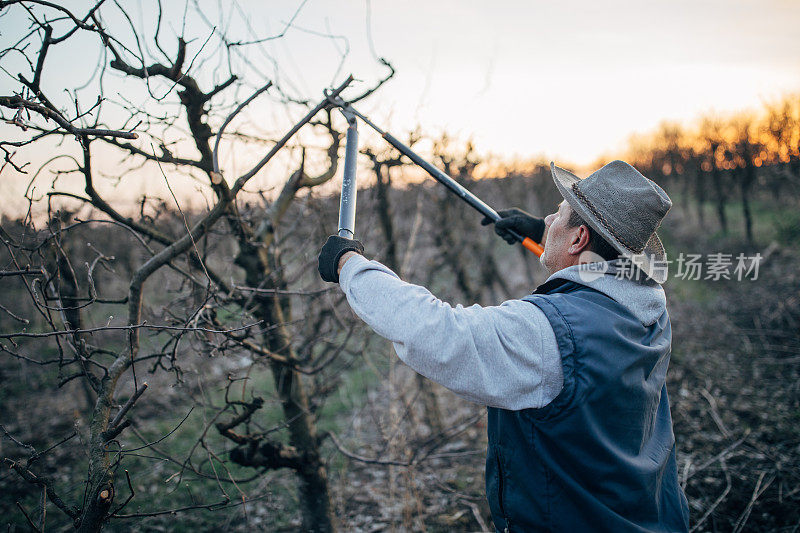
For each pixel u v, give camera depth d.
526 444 1.15
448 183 1.69
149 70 1.64
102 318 4.59
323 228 2.89
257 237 2.31
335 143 2.43
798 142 13.34
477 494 3.52
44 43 1.37
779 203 15.21
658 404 1.27
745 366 5.73
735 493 3.39
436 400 4.17
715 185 14.90
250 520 3.36
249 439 2.22
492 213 1.71
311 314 2.88
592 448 1.09
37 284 1.67
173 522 3.33
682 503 1.31
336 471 3.87
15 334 1.27
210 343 1.93
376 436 4.33
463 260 4.78
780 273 9.23
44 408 5.23
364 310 1.12
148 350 5.59
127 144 1.78
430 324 1.03
